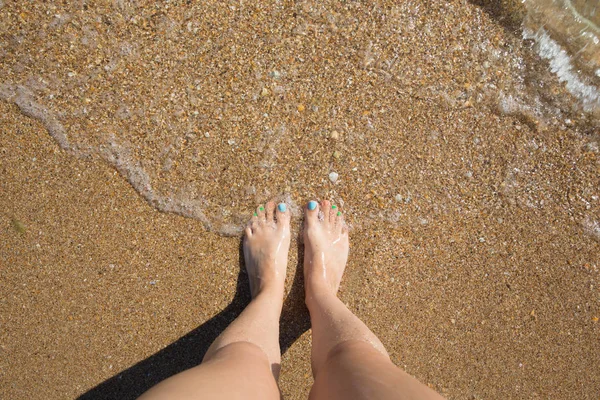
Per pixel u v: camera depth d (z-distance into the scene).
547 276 2.11
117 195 2.01
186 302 2.01
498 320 2.09
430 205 2.09
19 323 1.98
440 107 2.09
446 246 2.09
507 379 2.08
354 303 2.06
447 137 2.09
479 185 2.10
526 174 2.11
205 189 2.04
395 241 2.08
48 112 1.99
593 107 2.12
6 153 1.98
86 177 2.00
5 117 1.99
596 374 2.10
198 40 2.02
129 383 2.00
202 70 2.02
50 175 1.99
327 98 2.05
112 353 1.99
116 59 2.00
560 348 2.10
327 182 2.07
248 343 1.58
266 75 2.04
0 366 1.98
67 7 1.98
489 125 2.11
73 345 1.99
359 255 2.08
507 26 2.11
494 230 2.10
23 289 1.98
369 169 2.07
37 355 1.98
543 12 2.10
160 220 2.02
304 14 2.04
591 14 2.17
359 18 2.06
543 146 2.12
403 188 2.08
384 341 2.05
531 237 2.11
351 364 1.37
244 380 1.30
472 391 2.07
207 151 2.03
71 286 1.99
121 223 2.01
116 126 2.01
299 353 2.02
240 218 2.05
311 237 2.03
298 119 2.05
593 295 2.11
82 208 2.00
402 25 2.07
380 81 2.07
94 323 1.99
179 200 2.03
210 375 1.27
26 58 1.98
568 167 2.12
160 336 2.00
